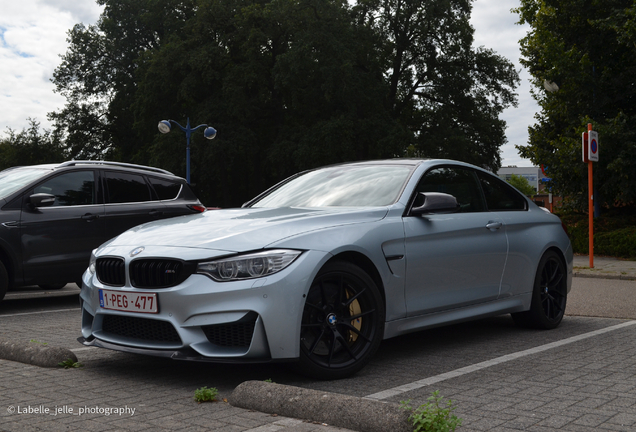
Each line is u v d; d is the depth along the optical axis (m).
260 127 41.88
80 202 7.70
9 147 52.00
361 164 5.37
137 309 3.76
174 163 36.78
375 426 2.77
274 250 3.66
